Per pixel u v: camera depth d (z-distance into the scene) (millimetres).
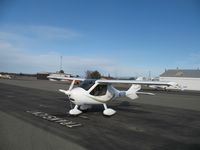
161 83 10273
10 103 14984
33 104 14875
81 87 11211
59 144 6320
